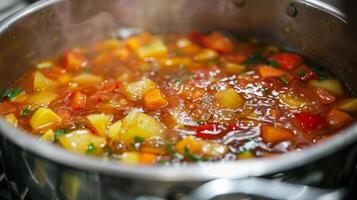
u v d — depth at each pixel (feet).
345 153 1.06
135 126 1.24
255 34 1.64
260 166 0.93
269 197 0.92
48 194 1.10
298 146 1.22
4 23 1.38
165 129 1.25
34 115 1.30
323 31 1.48
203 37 1.65
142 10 1.65
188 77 1.46
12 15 1.41
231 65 1.50
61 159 0.96
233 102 1.33
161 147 1.20
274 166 0.94
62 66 1.54
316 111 1.35
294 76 1.47
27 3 1.73
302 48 1.56
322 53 1.51
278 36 1.60
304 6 1.48
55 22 1.52
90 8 1.57
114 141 1.21
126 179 0.96
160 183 0.95
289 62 1.52
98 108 1.34
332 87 1.42
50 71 1.51
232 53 1.59
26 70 1.50
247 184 0.93
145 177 0.93
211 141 1.21
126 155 1.17
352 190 1.14
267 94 1.39
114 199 1.01
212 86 1.41
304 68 1.50
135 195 0.99
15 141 1.00
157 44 1.60
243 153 1.18
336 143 0.97
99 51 1.61
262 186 0.93
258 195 0.92
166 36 1.68
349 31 1.40
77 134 1.23
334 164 1.06
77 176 1.00
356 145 1.08
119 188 0.99
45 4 1.46
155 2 1.64
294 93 1.39
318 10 1.46
